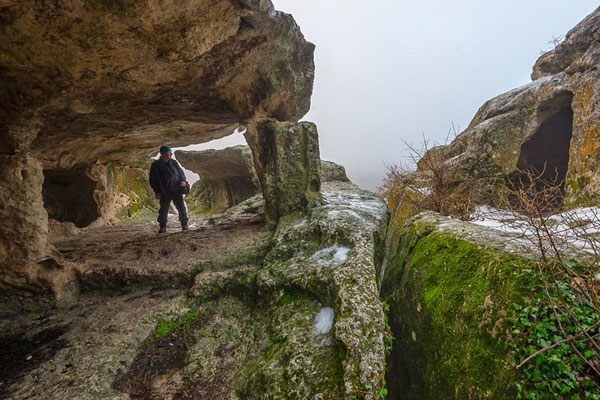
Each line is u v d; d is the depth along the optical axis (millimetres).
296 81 5230
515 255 2506
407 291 3602
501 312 2244
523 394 1887
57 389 2564
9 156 3775
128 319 3510
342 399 2086
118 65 3484
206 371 2787
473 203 5660
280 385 2326
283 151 4922
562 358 1878
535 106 5824
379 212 4879
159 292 4043
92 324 3479
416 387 2928
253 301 3646
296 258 3805
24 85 3453
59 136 5516
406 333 3354
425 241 3727
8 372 2783
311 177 5012
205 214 12227
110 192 9422
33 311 3805
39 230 3908
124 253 4809
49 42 2895
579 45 6074
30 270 3777
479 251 2826
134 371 2830
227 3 3180
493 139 6285
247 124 5160
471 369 2258
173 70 3936
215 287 3885
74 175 8219
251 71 4691
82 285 4215
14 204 3730
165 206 6383
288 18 4203
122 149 7922
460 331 2506
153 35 3104
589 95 4523
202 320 3525
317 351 2488
